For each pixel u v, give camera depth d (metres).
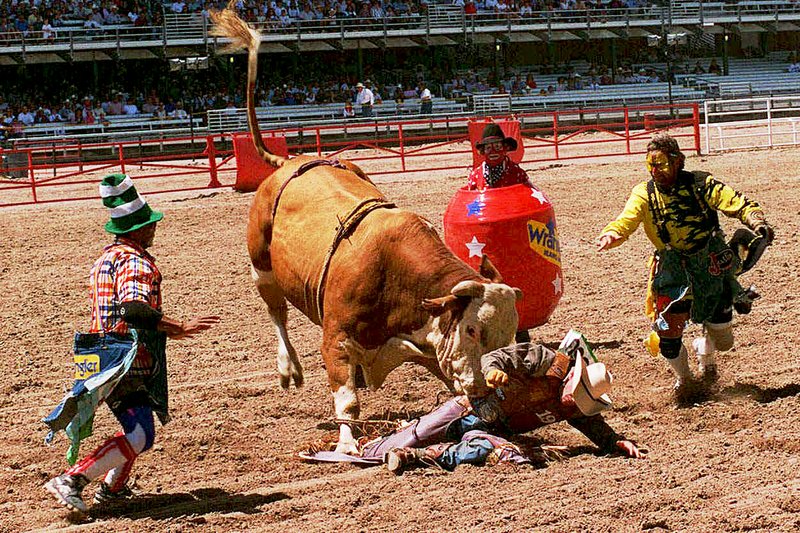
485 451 8.68
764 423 9.45
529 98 61.19
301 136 48.41
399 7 63.91
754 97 60.91
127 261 8.06
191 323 7.93
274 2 60.91
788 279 16.16
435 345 8.50
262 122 55.53
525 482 8.20
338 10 62.34
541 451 8.74
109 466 7.92
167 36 57.09
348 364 9.34
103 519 8.09
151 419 8.13
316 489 8.49
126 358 7.82
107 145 32.94
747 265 10.11
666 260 10.23
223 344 14.05
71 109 55.03
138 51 56.94
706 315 10.27
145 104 57.38
